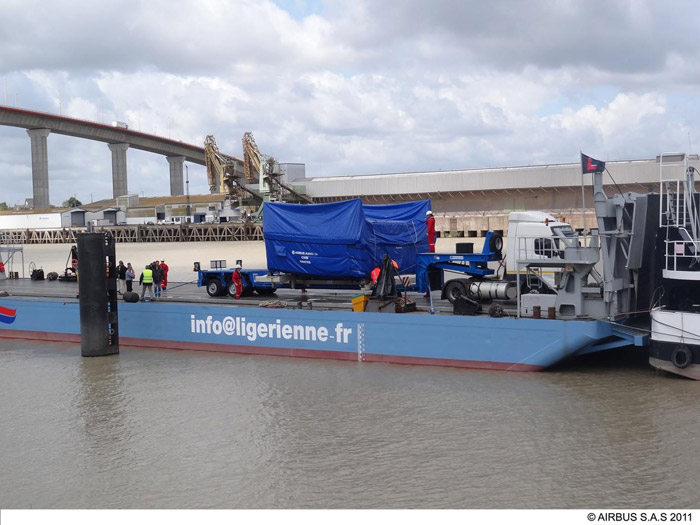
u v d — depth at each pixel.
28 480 17.80
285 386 25.31
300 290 37.16
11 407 23.89
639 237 25.17
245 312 30.66
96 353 31.33
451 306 29.30
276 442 19.83
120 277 39.97
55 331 35.53
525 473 17.30
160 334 32.78
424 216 35.31
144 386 26.12
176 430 21.11
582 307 25.12
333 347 28.78
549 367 25.38
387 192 132.38
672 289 25.02
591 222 109.81
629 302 25.95
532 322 25.08
